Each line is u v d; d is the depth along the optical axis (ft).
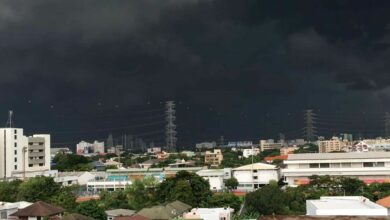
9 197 433.48
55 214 304.91
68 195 423.23
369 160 568.00
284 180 593.42
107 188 609.01
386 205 287.07
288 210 344.90
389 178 551.18
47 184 438.40
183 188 397.19
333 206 241.55
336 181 451.94
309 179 518.78
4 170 637.30
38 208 301.43
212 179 603.26
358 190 429.38
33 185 428.97
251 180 615.16
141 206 388.98
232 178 604.90
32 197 414.82
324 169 570.05
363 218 149.59
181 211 333.62
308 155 609.83
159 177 616.80
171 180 422.41
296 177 574.56
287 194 367.86
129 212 346.54
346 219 149.07
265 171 612.29
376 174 558.97
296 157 599.16
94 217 321.52
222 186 603.67
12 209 325.83
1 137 644.69
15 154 648.79
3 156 640.17
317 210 230.48
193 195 399.24
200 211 314.55
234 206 383.24
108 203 401.08
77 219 280.31
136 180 458.09
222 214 303.68
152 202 401.29
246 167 626.23
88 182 618.03
